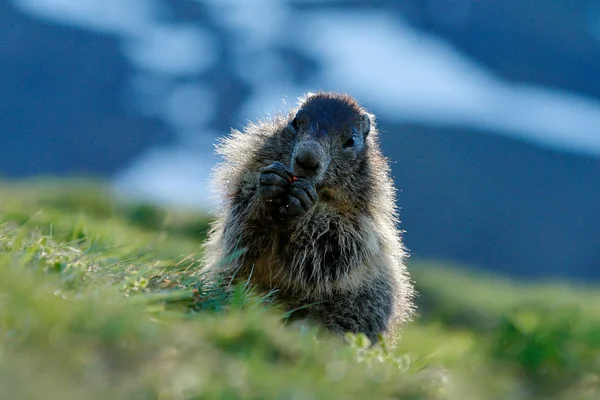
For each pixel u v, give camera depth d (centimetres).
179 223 3312
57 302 895
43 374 747
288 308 1669
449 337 2216
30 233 1541
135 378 791
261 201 1582
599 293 3491
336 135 1730
